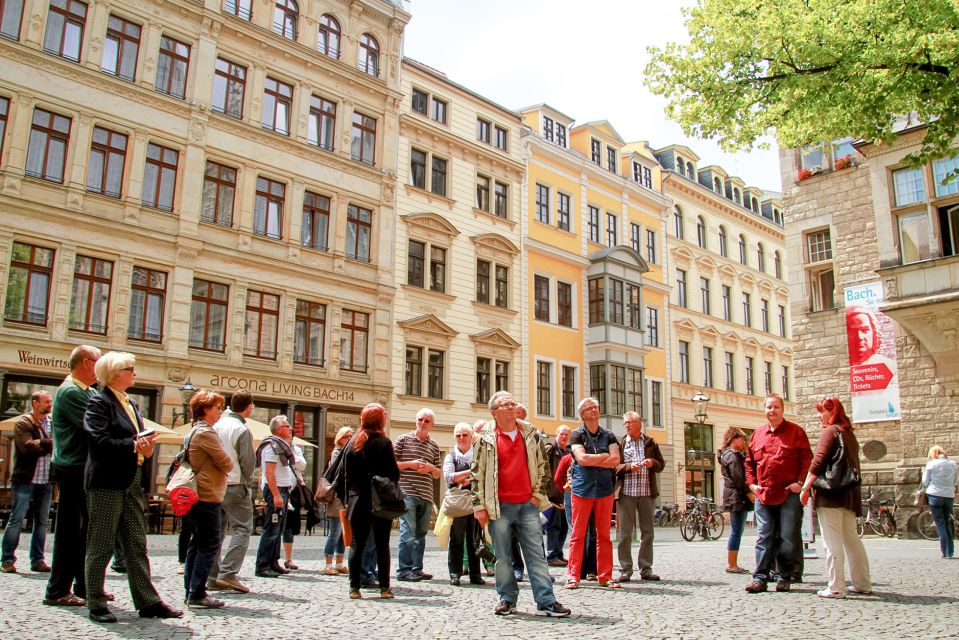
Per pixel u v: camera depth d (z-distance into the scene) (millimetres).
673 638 5906
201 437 7191
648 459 10211
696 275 44375
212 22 24938
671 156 45438
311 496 11055
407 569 10031
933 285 19234
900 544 17875
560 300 36125
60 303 20719
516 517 7281
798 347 23078
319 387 26078
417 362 29578
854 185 22453
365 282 28000
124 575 9438
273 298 25703
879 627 6426
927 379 20031
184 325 23016
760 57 12148
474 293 32125
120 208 22391
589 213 38750
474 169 33281
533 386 33625
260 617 6754
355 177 28516
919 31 10648
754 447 9266
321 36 28484
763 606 7621
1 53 20594
